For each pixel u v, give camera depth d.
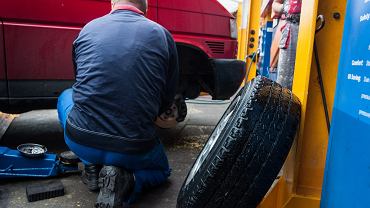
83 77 2.09
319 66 1.69
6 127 4.13
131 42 2.08
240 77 3.52
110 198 1.95
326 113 1.70
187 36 3.36
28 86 2.79
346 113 1.29
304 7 1.73
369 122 1.11
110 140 2.00
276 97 1.59
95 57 2.06
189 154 3.34
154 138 2.21
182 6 3.31
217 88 3.39
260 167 1.47
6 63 2.69
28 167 2.46
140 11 2.31
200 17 3.43
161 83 2.18
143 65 2.07
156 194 2.42
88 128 2.04
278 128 1.52
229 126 1.54
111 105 2.01
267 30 4.67
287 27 2.62
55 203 2.23
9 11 2.66
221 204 1.50
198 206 1.52
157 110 2.21
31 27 2.71
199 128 4.43
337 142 1.37
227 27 3.62
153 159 2.25
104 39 2.08
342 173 1.30
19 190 2.38
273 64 3.61
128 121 2.02
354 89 1.24
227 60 3.43
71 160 2.64
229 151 1.47
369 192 1.10
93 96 2.02
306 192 1.76
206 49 3.48
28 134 3.86
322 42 1.68
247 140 1.47
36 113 5.02
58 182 2.48
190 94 3.62
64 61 2.87
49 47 2.80
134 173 2.21
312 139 1.74
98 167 2.32
